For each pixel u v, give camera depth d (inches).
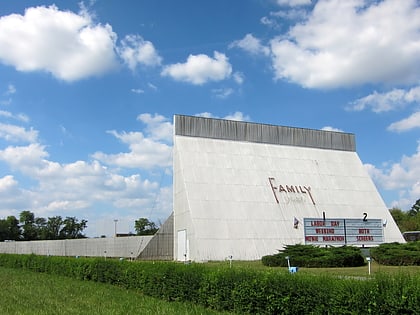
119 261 1027.3
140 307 659.4
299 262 1411.2
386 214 2305.6
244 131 2295.8
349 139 2571.4
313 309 490.9
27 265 1747.0
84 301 751.1
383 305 408.5
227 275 622.5
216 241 1844.2
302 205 2137.1
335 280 475.5
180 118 2176.4
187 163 2054.6
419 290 388.2
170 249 2070.6
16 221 4726.9
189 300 702.5
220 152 2169.0
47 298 805.2
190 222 1882.4
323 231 2042.3
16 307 695.7
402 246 1470.2
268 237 1951.3
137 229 4330.7
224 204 1967.3
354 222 2128.4
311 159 2380.7
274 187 2138.3
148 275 827.4
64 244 2684.5
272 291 546.0
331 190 2279.8
